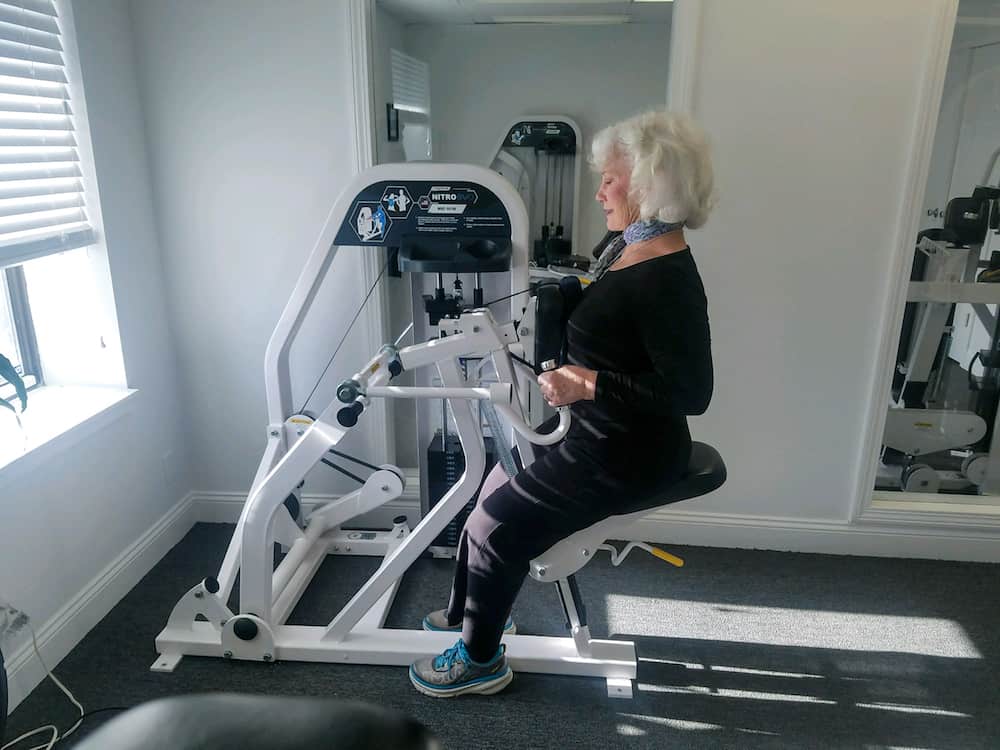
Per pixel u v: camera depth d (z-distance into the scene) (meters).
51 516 1.99
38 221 1.98
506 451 1.83
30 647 1.90
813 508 2.59
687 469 1.67
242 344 2.58
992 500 2.60
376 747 0.50
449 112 3.63
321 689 1.91
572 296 1.64
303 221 2.44
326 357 2.57
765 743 1.77
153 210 2.46
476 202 1.90
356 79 2.28
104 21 2.17
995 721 1.85
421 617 2.23
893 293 2.32
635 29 3.44
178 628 2.04
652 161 1.43
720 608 2.29
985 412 2.65
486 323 1.69
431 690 1.87
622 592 2.36
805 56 2.16
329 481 2.72
